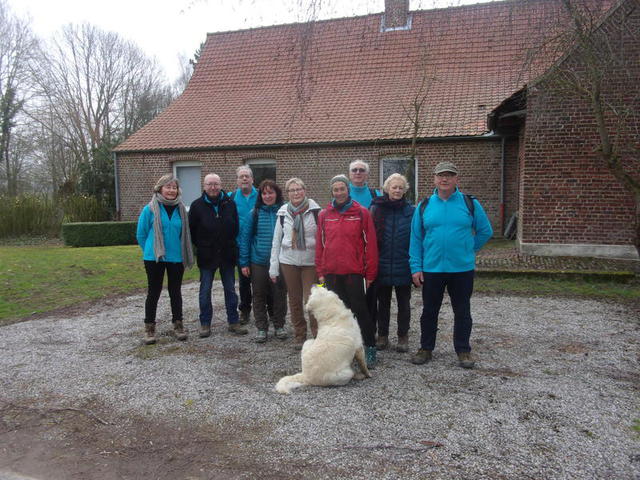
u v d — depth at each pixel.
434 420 3.29
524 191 10.32
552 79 8.68
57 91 30.61
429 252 4.26
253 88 17.48
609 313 6.30
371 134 14.34
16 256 11.98
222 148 15.77
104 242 15.68
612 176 9.75
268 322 5.80
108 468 2.86
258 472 2.75
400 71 15.97
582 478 2.61
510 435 3.07
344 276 4.30
